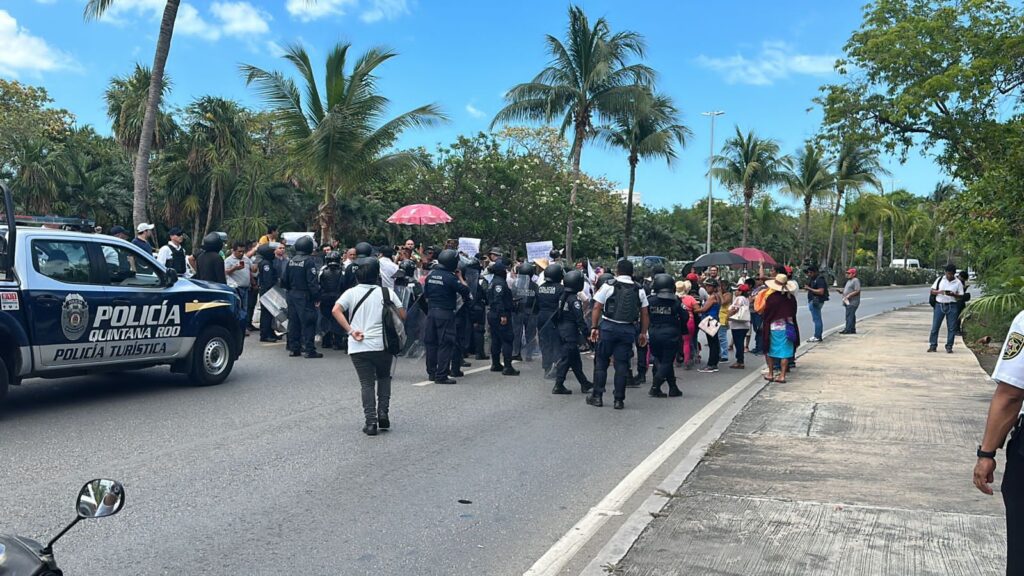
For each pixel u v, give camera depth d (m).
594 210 39.94
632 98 30.03
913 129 19.25
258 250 14.73
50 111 41.31
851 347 16.56
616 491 6.22
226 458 6.85
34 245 8.23
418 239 29.78
